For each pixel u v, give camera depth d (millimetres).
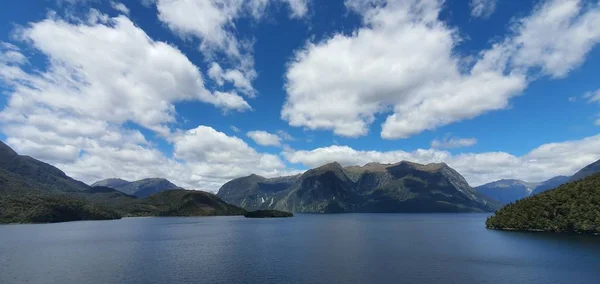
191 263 128125
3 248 176000
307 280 99938
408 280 99188
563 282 95500
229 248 174875
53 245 189125
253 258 140125
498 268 114500
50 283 97812
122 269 116688
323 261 131125
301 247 178125
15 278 104125
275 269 115688
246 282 98000
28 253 156875
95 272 111875
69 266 122688
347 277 103250
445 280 98750
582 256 135500
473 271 110125
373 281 98250
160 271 113188
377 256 143000
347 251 160375
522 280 97938
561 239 189125
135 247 179625
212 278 102875
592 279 98500
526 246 167125
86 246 184375
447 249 163750
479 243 185500
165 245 189250
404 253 151375
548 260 127750
